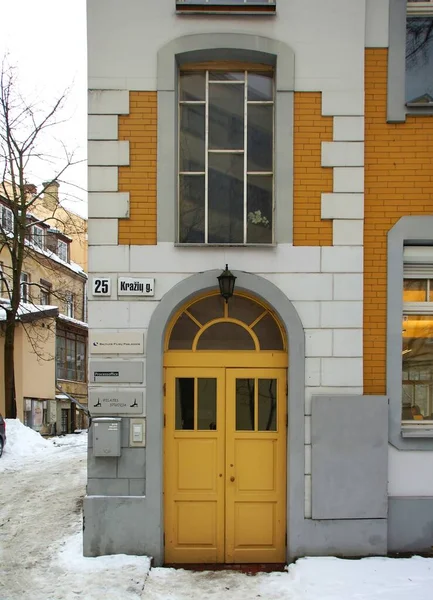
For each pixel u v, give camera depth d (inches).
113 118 242.1
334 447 234.2
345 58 245.6
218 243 245.4
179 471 239.5
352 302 240.1
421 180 246.5
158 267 238.7
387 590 198.4
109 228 239.3
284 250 241.0
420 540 234.5
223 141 258.5
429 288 254.1
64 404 1067.9
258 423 242.4
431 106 246.8
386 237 244.8
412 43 259.1
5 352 664.4
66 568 217.6
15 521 285.6
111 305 237.1
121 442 233.1
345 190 243.0
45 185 700.7
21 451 553.6
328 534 231.5
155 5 245.0
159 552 230.1
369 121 248.4
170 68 243.4
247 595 199.3
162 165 241.3
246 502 239.3
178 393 242.7
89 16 243.9
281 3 246.4
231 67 256.7
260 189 256.7
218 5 245.1
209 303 247.9
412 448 237.3
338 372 237.8
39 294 1002.1
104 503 230.5
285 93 244.5
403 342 253.3
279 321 245.1
